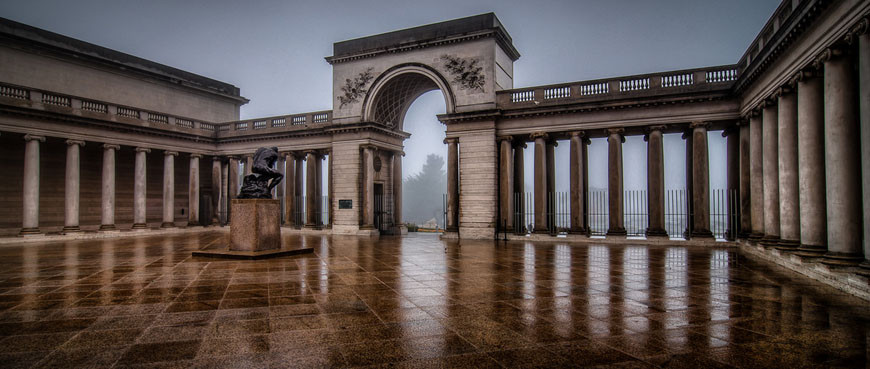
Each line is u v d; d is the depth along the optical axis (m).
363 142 37.09
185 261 18.08
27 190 31.30
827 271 13.26
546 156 33.03
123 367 6.39
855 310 9.83
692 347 7.29
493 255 21.02
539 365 6.47
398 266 16.83
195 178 42.50
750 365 6.50
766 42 20.58
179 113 45.06
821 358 6.80
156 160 43.12
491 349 7.18
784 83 18.25
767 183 20.77
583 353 6.99
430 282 13.27
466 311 9.66
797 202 18.06
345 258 19.38
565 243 28.58
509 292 11.74
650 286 12.68
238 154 43.28
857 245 13.37
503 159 32.38
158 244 27.22
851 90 13.69
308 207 39.97
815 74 15.75
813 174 15.79
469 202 32.72
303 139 40.69
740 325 8.60
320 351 7.07
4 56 33.41
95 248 24.66
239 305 10.20
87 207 38.25
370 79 36.81
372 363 6.55
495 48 32.69
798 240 17.91
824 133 15.77
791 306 10.21
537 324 8.62
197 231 41.78
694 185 27.59
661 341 7.60
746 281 13.60
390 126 40.44
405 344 7.43
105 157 35.81
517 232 32.44
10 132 30.72
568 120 30.75
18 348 7.22
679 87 27.73
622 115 29.36
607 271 15.66
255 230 19.47
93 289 12.14
